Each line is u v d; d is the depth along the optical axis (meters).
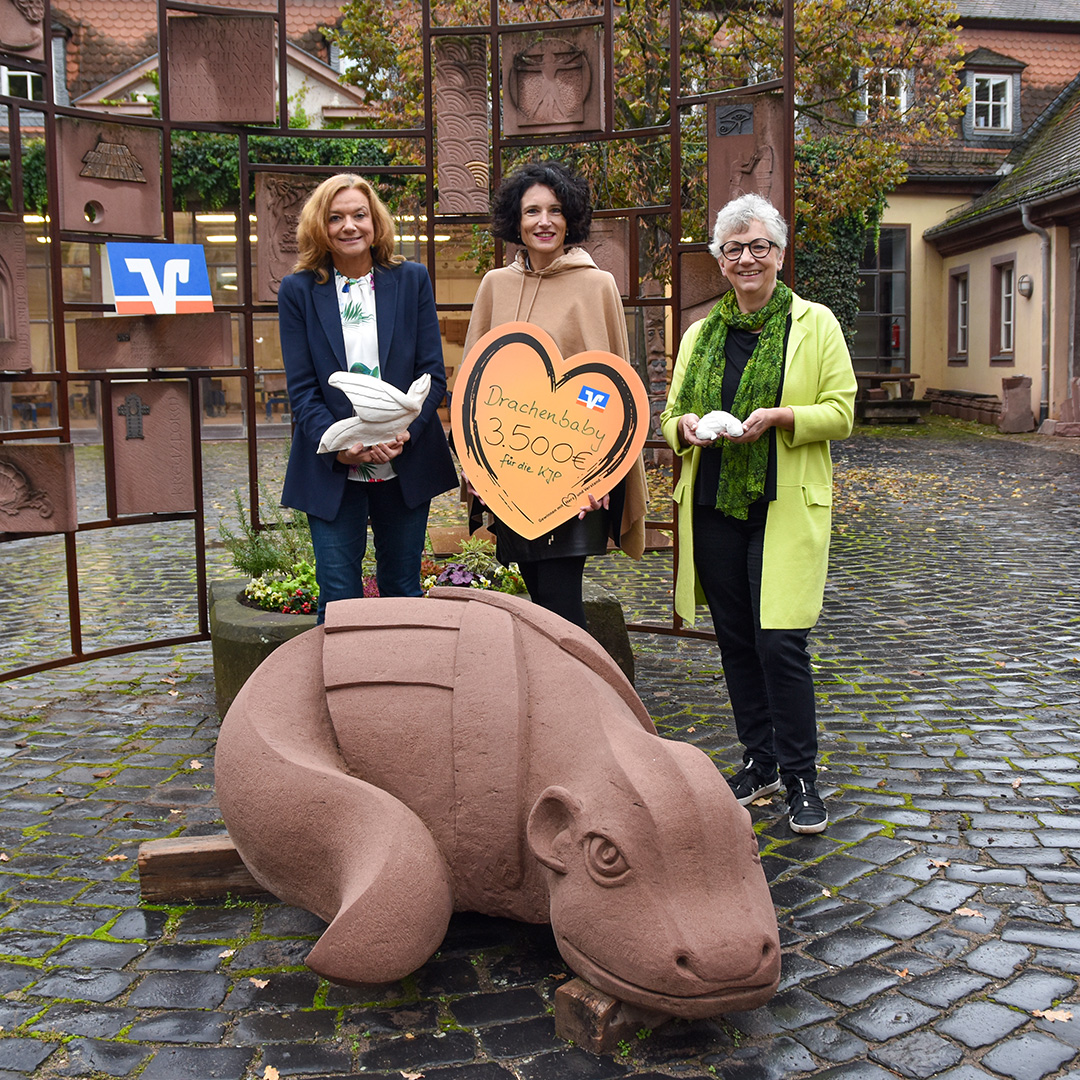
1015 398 18.80
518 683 2.41
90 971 2.56
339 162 18.92
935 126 16.23
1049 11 23.88
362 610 2.67
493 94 5.20
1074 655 5.36
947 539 9.01
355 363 3.53
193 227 18.03
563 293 3.68
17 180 4.62
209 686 5.05
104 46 20.00
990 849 3.20
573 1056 2.20
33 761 4.04
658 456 13.17
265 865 2.43
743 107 4.92
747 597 3.50
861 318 23.17
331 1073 2.15
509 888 2.36
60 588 7.66
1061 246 18.62
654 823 2.08
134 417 5.03
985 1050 2.21
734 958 2.00
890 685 4.92
